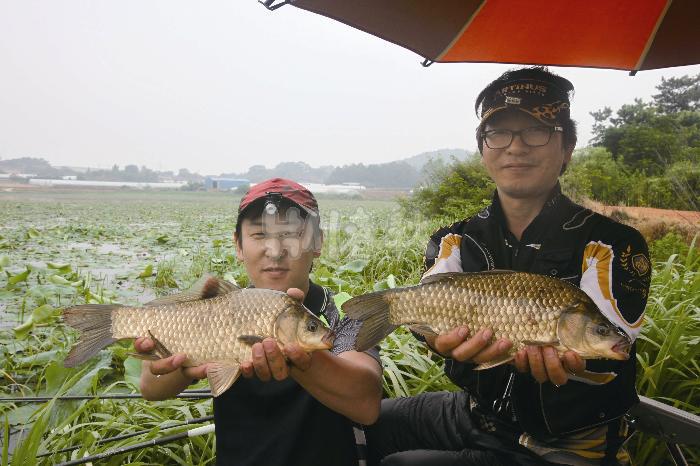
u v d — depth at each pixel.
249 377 0.79
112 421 1.24
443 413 1.03
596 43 1.00
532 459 0.87
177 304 0.80
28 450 1.00
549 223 0.92
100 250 4.24
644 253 0.87
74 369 1.48
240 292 0.78
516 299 0.76
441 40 1.00
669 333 1.39
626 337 0.73
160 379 0.88
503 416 0.91
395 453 1.02
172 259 3.59
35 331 1.98
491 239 0.97
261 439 0.84
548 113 0.90
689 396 1.25
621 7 0.93
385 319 0.81
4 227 6.09
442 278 0.80
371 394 0.82
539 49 1.02
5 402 1.36
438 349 0.82
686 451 1.17
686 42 0.98
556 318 0.75
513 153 0.91
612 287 0.85
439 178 5.75
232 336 0.76
